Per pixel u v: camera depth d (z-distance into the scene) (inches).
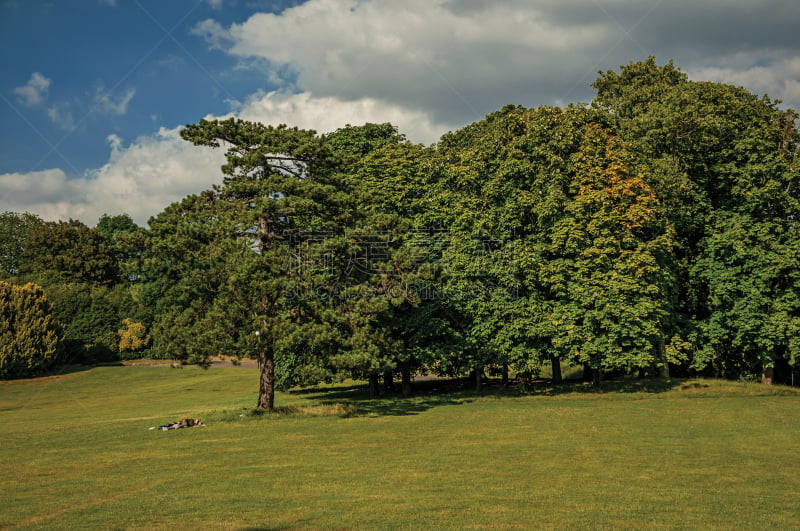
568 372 2049.7
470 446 861.2
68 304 3048.7
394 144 1668.3
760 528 518.9
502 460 773.9
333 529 521.0
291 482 677.9
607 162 1379.2
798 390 1365.7
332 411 1178.6
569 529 516.4
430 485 660.1
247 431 999.6
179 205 1127.6
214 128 1133.7
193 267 1115.9
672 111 1471.5
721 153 1476.4
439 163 1539.1
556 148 1392.7
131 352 3100.4
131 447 898.7
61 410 1649.9
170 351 1088.2
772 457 778.8
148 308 3189.0
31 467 780.0
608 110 1772.9
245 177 1156.5
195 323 1094.4
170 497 625.0
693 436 912.3
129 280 3791.8
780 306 1355.8
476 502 596.4
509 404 1306.6
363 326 1136.2
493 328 1379.2
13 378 2487.7
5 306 2498.8
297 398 1701.5
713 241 1437.0
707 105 1462.8
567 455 797.9
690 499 602.9
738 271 1401.3
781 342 1369.3
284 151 1150.3
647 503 590.6
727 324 1424.7
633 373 1690.5
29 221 3956.7
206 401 1734.7
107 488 666.8
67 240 3467.0
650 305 1283.2
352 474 710.5
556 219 1376.7
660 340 1466.5
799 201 1386.6
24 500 622.5
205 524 536.7
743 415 1085.1
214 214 1109.1
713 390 1353.3
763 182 1416.1
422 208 1563.7
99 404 1795.0
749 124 1456.7
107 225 4158.5
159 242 1065.5
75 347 2962.6
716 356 1529.3
